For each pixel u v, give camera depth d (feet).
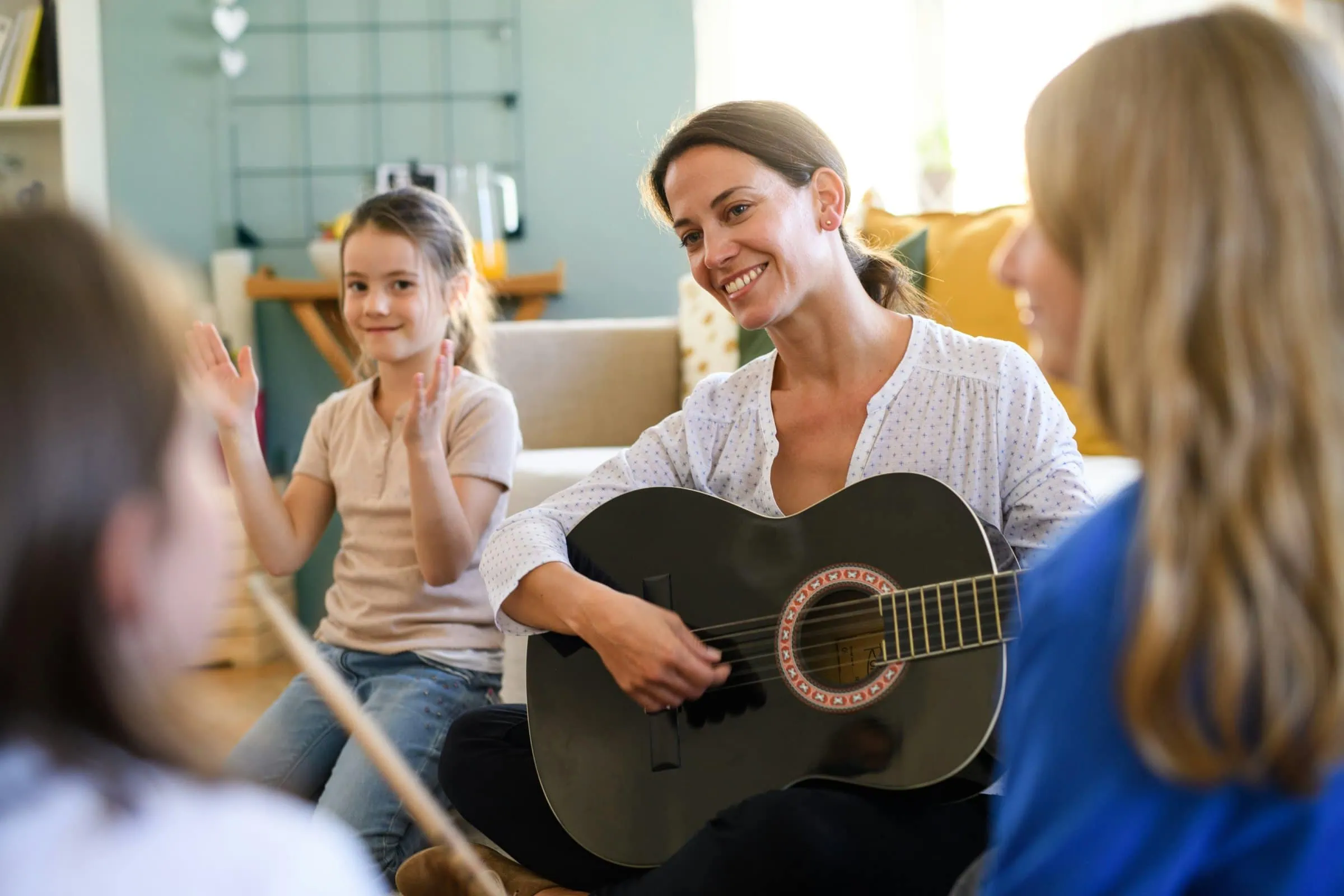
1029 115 2.47
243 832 1.73
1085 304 2.32
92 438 1.62
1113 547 2.27
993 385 4.48
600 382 9.73
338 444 6.64
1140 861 2.15
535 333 9.72
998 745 3.88
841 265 4.72
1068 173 2.32
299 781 5.85
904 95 11.46
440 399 5.76
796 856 3.83
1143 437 2.18
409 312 6.46
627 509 4.79
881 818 3.93
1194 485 2.12
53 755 1.65
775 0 11.55
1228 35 2.25
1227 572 2.07
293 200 12.12
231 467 6.36
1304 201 2.13
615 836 4.44
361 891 1.82
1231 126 2.17
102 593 1.68
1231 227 2.13
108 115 12.10
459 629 6.10
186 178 12.14
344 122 12.07
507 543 4.90
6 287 1.64
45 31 12.00
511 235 12.00
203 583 1.80
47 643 1.63
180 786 1.75
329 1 12.01
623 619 4.49
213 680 10.46
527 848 4.75
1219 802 2.13
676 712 4.44
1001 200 11.24
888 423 4.59
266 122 12.10
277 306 12.09
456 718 5.21
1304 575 2.05
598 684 4.62
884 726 4.08
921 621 4.07
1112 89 2.30
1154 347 2.15
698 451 5.00
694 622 4.52
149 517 1.69
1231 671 2.04
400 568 6.17
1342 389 2.09
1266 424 2.09
